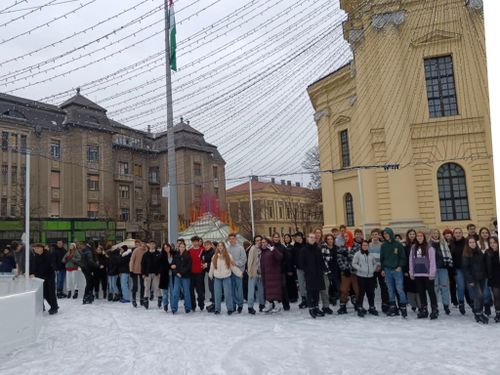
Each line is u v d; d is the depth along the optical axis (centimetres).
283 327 791
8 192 3688
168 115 1513
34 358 646
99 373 549
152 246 1145
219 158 5256
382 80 1825
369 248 946
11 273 1480
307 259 903
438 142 1808
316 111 2603
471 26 1386
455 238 879
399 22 1798
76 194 4062
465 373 488
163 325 860
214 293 998
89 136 3812
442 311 902
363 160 1972
